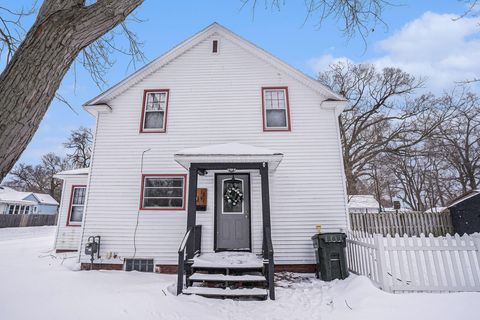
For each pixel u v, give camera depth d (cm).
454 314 372
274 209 771
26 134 151
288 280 657
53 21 169
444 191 3050
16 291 497
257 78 880
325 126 831
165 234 770
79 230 1091
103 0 193
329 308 454
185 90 878
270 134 828
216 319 417
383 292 449
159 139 838
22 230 2339
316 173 795
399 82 2148
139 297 473
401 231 1257
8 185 4991
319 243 659
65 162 4291
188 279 561
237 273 604
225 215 783
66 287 529
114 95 881
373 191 3164
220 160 644
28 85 151
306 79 862
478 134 2427
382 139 2111
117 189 804
